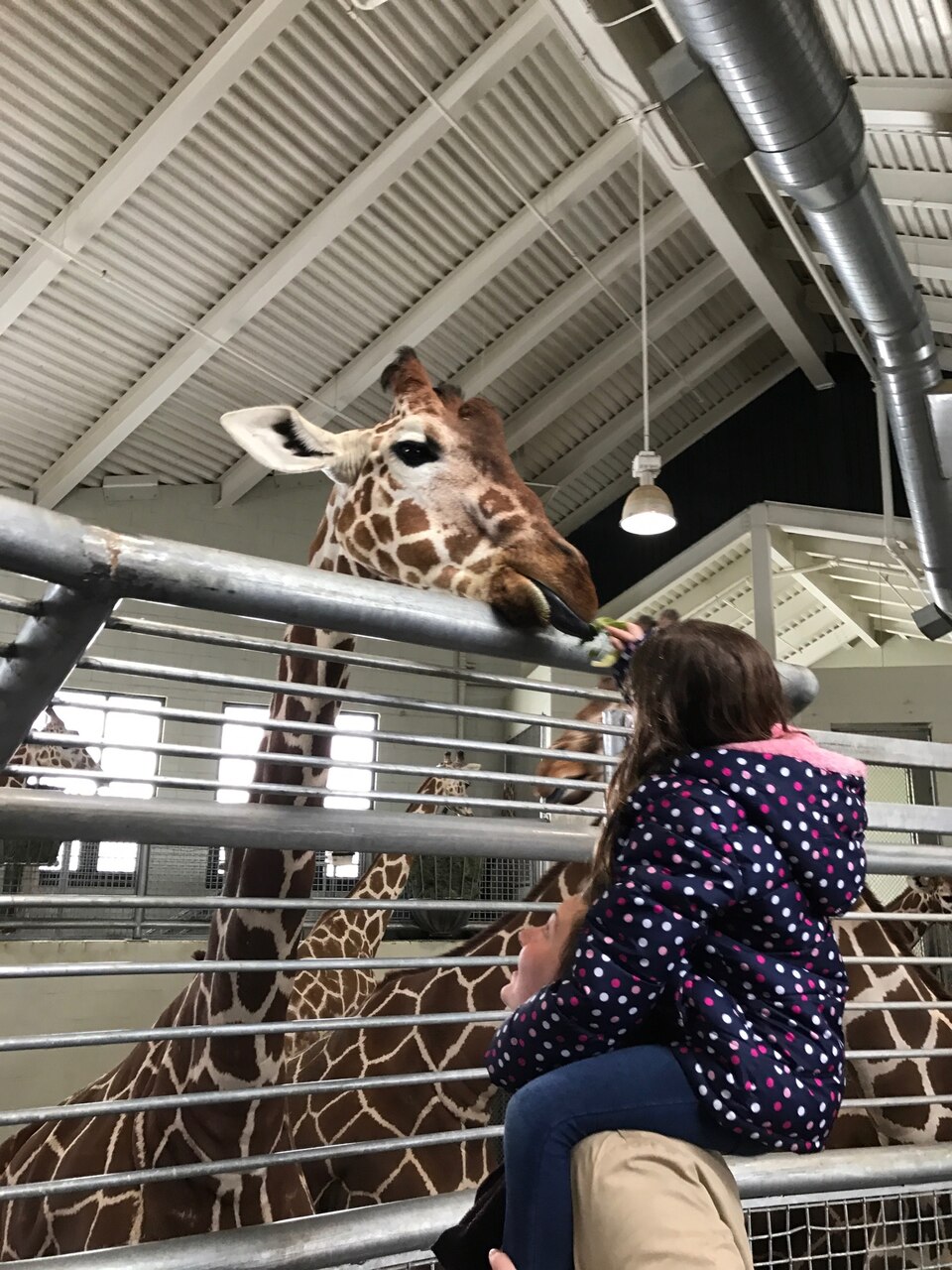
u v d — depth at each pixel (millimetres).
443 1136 1229
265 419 2004
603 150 6855
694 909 891
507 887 6797
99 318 6977
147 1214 1646
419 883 6625
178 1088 1728
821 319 9461
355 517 1900
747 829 928
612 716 1684
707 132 3557
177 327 7223
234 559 1006
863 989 2400
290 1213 1688
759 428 10008
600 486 10617
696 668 1021
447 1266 1017
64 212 6141
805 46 3139
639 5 5391
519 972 1105
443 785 5434
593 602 1692
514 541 1752
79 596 915
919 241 6707
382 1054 2453
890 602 11000
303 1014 3607
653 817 939
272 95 5863
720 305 9008
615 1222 827
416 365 2070
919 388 5359
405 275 7461
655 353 9188
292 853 1678
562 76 6363
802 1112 871
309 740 1831
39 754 5988
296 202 6551
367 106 6066
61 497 8398
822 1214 2047
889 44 4934
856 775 1033
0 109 5512
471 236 7316
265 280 6859
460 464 1854
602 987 883
